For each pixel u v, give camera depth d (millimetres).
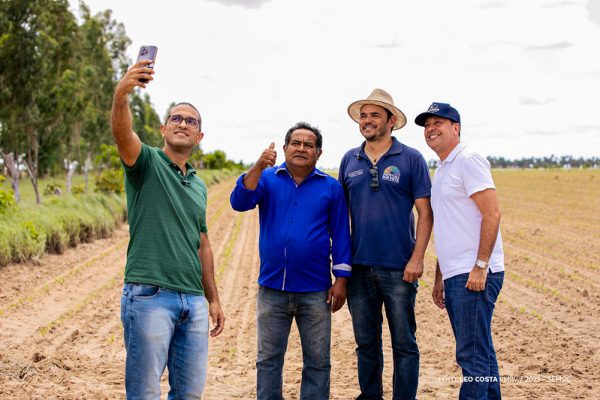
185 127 4004
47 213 15523
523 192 44688
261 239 4902
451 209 4645
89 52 42594
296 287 4723
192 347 3975
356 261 5082
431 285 11898
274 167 4992
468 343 4559
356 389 6027
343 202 4965
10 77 22344
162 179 3885
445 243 4672
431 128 4734
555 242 18281
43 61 22781
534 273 13125
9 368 6227
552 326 8641
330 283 4898
